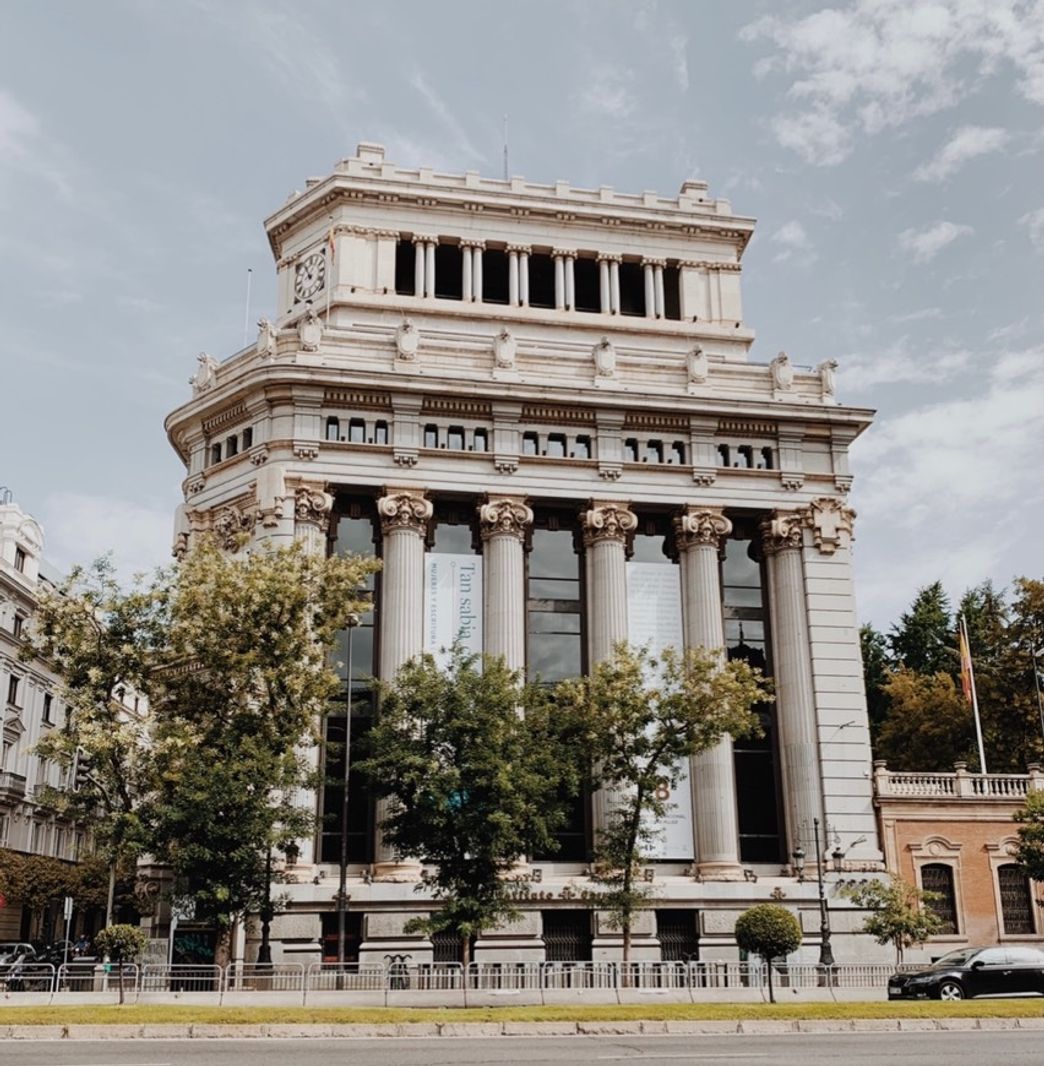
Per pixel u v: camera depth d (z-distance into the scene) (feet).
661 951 173.99
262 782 136.56
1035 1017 91.25
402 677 149.69
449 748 143.43
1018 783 190.80
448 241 220.64
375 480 184.75
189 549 191.52
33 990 139.85
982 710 238.48
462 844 140.05
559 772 146.20
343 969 144.66
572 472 191.83
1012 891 185.16
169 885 169.99
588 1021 87.40
